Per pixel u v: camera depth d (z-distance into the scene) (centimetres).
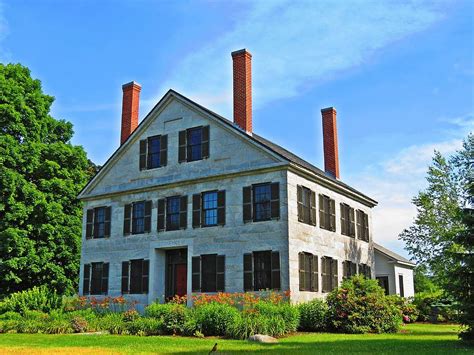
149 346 1505
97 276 2844
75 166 3459
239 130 2448
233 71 2588
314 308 2130
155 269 2622
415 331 2116
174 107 2720
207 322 1895
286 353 1275
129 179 2820
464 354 1223
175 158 2658
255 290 2269
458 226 3159
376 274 3481
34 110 3303
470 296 1541
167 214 2641
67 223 3294
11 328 2161
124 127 3002
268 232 2291
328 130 3192
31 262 3025
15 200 3020
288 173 2309
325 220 2633
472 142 3359
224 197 2448
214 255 2420
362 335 1894
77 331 2116
